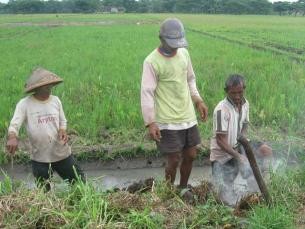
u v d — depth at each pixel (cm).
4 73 830
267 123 522
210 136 470
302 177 324
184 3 7000
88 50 1251
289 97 602
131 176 429
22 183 296
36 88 311
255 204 290
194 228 252
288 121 518
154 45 1381
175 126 328
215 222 259
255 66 895
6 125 493
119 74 799
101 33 1958
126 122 509
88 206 247
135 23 3045
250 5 6575
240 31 2136
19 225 237
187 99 333
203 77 745
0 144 455
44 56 1121
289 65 890
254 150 333
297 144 407
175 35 311
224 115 314
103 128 507
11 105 567
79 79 756
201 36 1752
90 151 447
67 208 252
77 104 578
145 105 320
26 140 467
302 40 1602
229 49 1226
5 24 2938
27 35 1905
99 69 875
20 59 1063
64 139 328
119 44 1424
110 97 593
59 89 656
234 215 274
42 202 250
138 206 264
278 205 276
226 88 314
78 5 7394
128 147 452
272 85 673
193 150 344
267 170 327
